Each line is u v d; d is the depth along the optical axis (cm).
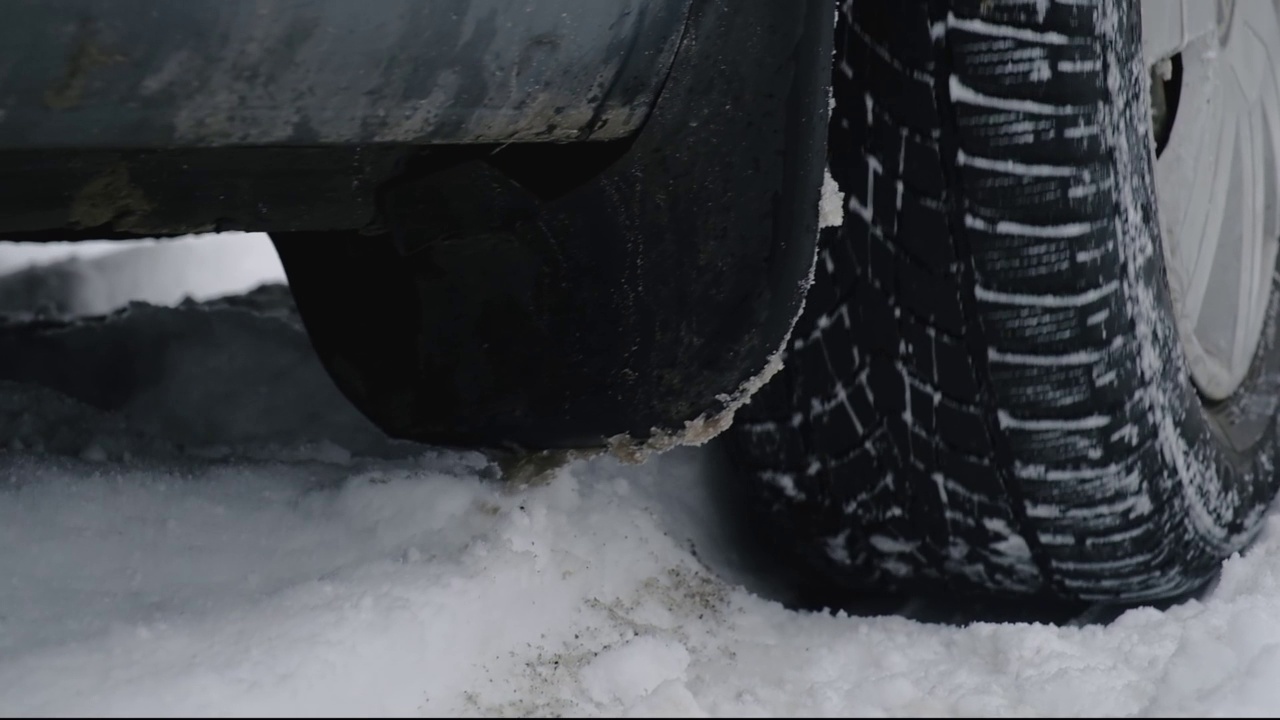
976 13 133
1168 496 153
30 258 298
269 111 102
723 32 119
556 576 142
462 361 144
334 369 154
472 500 148
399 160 125
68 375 210
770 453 159
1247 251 195
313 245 148
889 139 141
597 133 121
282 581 131
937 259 141
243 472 157
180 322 224
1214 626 141
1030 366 141
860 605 170
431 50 105
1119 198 142
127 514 141
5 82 88
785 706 118
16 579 125
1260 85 196
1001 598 163
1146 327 148
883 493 155
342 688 108
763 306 132
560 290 135
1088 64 137
